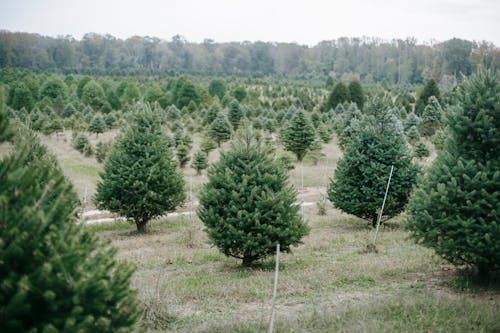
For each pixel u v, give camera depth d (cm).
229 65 13038
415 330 812
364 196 1869
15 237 439
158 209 1912
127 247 1656
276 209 1271
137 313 526
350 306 948
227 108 5191
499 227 969
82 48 12544
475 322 842
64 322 437
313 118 4919
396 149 1852
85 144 4044
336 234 1823
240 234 1243
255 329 832
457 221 1018
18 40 11138
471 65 9219
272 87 8425
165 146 1967
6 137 507
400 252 1469
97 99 6731
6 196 456
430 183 1107
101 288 472
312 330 831
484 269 1112
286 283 1134
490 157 1076
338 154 4322
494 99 1066
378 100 1941
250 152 1326
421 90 6450
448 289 1083
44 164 573
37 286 436
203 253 1545
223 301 1021
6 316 419
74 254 475
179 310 959
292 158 3900
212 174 1343
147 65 13600
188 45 14075
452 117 1116
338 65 12156
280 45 13362
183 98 6756
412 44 11775
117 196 1898
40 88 7131
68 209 541
